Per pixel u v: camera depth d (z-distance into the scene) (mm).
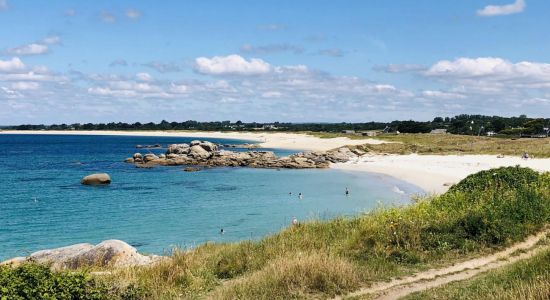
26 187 57062
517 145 90062
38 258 17234
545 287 9445
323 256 13023
